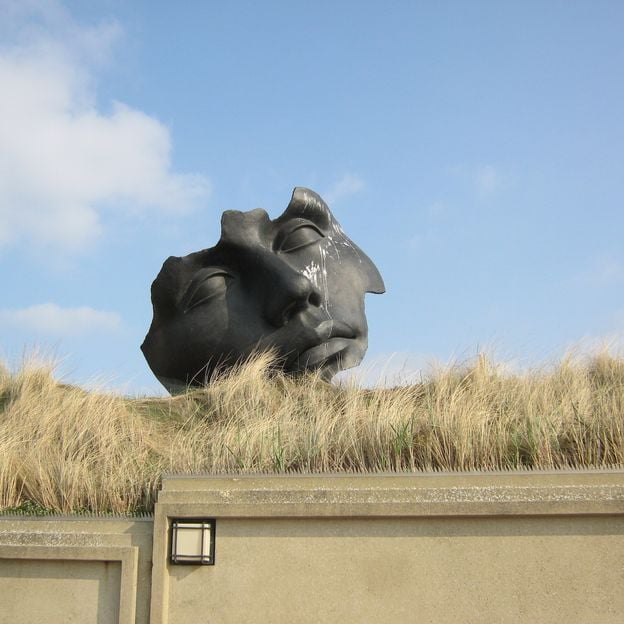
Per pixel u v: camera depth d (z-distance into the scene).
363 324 10.65
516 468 6.41
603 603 5.07
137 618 5.43
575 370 8.76
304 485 5.70
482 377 8.47
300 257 10.34
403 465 6.64
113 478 6.66
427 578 5.24
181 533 5.48
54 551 5.57
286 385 9.11
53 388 8.88
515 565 5.19
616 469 5.58
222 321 9.85
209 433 7.77
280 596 5.33
